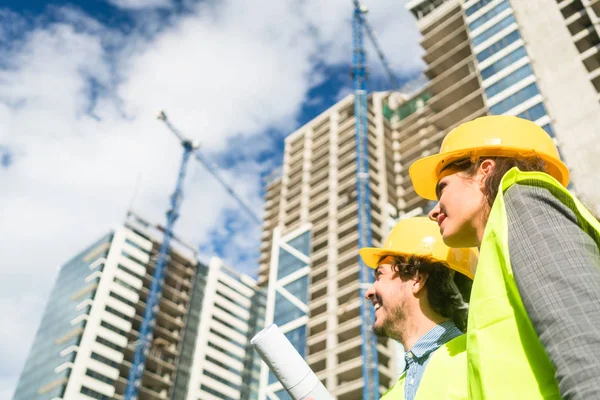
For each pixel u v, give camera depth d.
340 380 61.16
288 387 2.08
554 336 1.08
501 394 1.19
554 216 1.28
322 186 84.19
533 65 50.66
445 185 2.05
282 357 2.10
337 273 69.69
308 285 71.62
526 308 1.18
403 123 90.62
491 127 2.05
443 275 2.85
